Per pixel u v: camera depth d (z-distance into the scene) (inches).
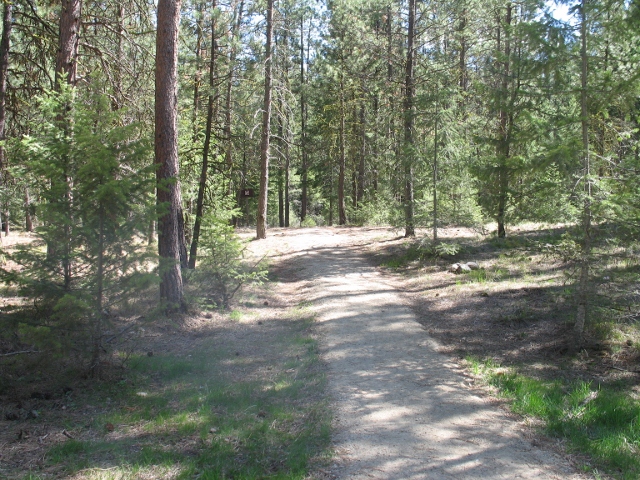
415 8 671.8
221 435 186.5
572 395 222.8
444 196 570.9
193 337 328.8
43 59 419.2
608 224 273.3
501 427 197.6
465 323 344.5
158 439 182.7
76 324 220.7
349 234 847.7
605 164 279.6
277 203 1717.5
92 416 201.3
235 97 630.5
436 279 474.3
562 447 181.0
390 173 642.8
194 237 449.4
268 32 716.7
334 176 1346.0
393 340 317.4
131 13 413.4
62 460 163.0
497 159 308.5
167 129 346.6
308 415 208.5
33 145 239.5
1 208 351.6
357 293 446.6
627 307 277.7
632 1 253.1
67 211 214.7
